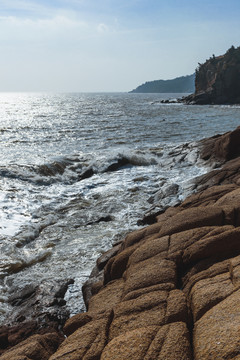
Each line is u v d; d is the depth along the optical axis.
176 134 31.94
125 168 18.73
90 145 26.34
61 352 3.72
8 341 5.47
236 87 97.31
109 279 6.45
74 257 8.73
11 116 58.31
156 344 3.36
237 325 3.22
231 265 4.59
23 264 8.44
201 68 115.56
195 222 6.61
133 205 12.75
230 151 16.55
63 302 6.66
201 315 3.83
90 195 14.20
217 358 2.92
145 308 4.17
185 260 5.40
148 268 5.36
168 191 12.84
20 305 6.75
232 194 7.97
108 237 9.87
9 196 13.69
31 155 21.95
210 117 51.12
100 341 3.77
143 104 103.69
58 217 11.73
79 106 94.44
